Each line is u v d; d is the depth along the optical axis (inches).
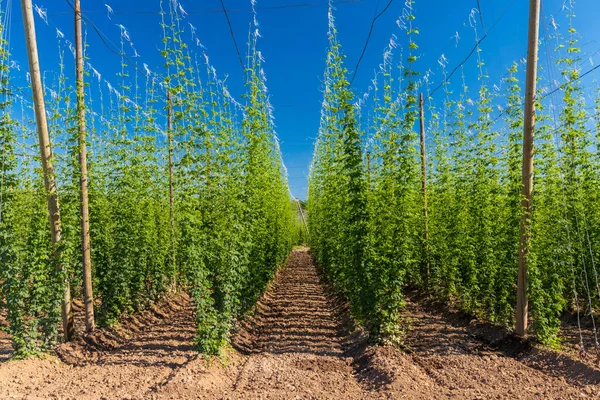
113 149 419.2
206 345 269.3
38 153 355.3
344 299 484.1
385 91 345.1
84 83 312.7
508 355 281.4
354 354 303.4
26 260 273.0
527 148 274.8
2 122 274.1
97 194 383.6
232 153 349.4
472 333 331.6
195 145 302.0
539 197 331.3
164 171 437.7
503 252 316.8
